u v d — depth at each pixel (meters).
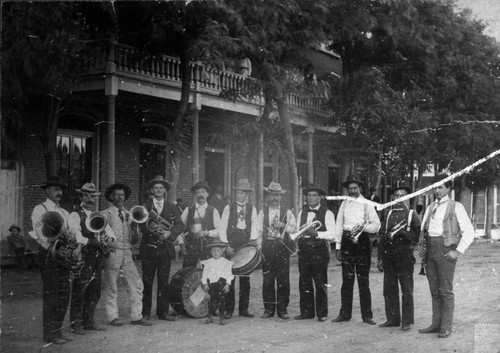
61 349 5.97
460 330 6.79
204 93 14.52
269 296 7.60
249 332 6.74
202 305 7.56
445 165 11.38
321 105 11.95
